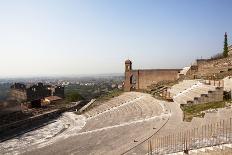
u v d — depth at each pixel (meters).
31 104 75.31
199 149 16.92
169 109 35.41
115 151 24.36
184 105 33.56
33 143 39.50
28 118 55.94
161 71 67.25
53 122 57.84
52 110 67.31
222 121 21.33
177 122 27.45
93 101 70.94
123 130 33.03
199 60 58.06
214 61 47.47
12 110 58.00
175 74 65.31
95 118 53.44
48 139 41.41
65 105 77.00
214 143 16.62
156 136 24.38
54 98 108.50
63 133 44.84
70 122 55.75
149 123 31.23
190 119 26.75
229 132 17.97
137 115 39.47
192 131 21.52
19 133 47.88
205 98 31.97
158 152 20.02
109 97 69.25
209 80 39.53
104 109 58.06
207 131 19.86
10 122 53.00
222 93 31.27
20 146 38.31
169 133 23.94
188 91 40.34
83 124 50.50
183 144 19.14
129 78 72.38
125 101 56.28
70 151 30.03
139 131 29.25
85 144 31.70
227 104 27.59
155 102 43.88
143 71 69.75
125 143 26.17
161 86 59.25
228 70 40.16
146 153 21.00
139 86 70.50
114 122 40.91
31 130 50.41
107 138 31.58
